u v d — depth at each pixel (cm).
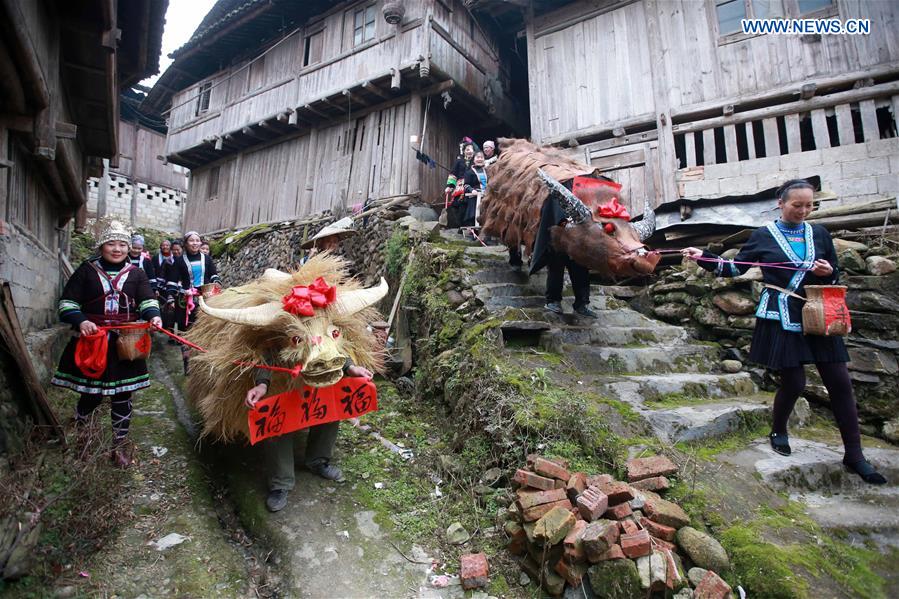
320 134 1130
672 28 737
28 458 269
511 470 296
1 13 273
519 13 1012
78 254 1179
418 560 258
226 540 275
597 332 444
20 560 212
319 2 1094
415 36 904
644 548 216
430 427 401
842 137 612
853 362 398
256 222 1230
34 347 386
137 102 1738
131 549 252
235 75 1270
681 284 532
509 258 562
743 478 280
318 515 288
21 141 411
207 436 380
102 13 412
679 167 731
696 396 386
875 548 242
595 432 299
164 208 1828
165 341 715
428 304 516
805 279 295
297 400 280
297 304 261
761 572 214
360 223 862
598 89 789
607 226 377
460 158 740
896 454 314
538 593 230
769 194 540
